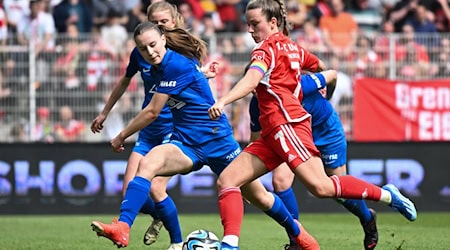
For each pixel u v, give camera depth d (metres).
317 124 25.34
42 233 33.66
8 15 49.94
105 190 44.34
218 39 43.62
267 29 21.16
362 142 44.94
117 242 20.88
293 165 20.47
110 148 44.25
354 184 21.20
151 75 23.17
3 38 42.75
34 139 43.62
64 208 44.22
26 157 43.88
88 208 44.38
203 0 53.72
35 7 50.44
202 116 22.31
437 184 45.41
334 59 44.44
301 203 44.75
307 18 53.44
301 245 22.80
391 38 44.66
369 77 44.69
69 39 43.19
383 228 34.72
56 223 38.69
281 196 25.00
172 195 44.19
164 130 26.47
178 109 22.34
